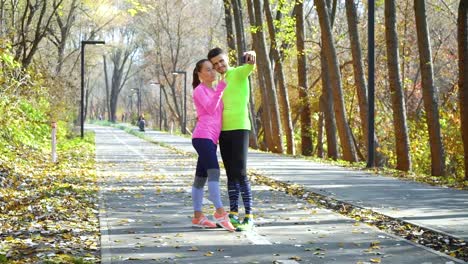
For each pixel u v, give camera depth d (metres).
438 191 14.67
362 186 15.73
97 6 48.00
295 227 9.55
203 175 9.45
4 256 7.24
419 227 9.70
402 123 23.28
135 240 8.45
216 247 8.04
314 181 17.02
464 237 8.74
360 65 26.47
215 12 72.50
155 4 68.62
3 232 9.12
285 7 34.50
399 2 39.03
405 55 39.09
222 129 9.27
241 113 9.24
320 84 41.81
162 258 7.38
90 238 8.62
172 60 73.56
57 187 14.49
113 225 9.64
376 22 39.53
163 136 60.66
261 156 29.58
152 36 75.44
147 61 84.31
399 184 16.33
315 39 43.69
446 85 41.03
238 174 9.23
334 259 7.38
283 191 14.69
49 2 42.00
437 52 38.62
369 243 8.32
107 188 15.01
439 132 22.09
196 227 9.48
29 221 10.18
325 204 12.70
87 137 45.59
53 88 33.62
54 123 22.25
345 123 27.62
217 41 65.19
